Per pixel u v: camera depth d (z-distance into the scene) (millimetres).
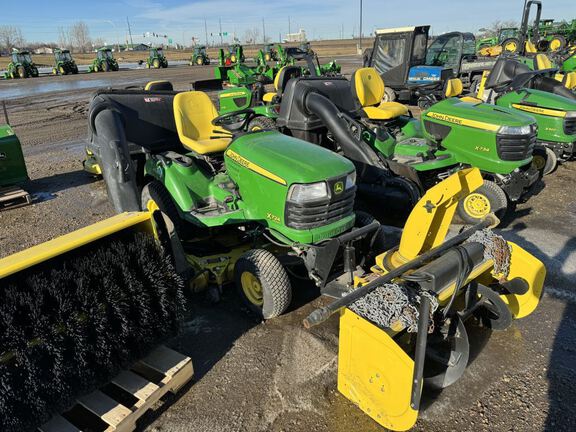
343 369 2783
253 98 10961
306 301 4074
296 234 3611
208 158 4734
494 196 5434
